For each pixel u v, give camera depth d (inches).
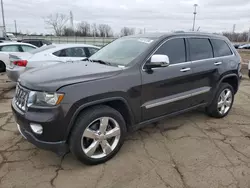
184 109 150.0
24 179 102.2
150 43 133.6
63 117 97.9
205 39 163.3
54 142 100.1
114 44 159.5
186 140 142.1
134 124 125.0
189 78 145.8
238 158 122.0
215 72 163.5
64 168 111.0
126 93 114.7
